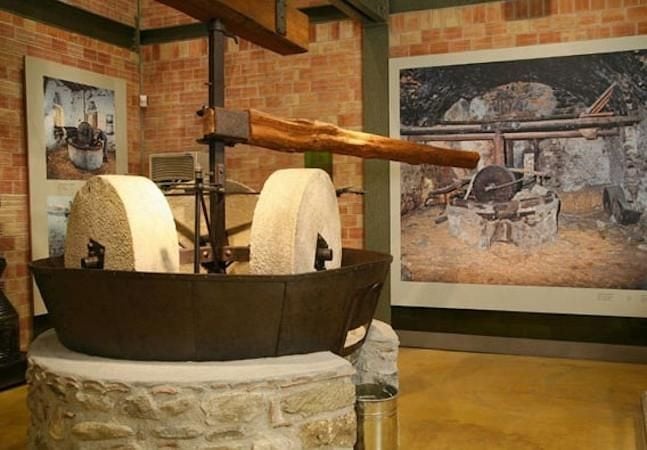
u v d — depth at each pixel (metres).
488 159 4.98
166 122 6.12
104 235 2.70
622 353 4.73
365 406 2.93
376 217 5.32
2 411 3.75
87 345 2.59
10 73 4.75
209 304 2.38
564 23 4.77
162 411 2.29
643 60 4.56
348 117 5.42
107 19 5.71
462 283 5.09
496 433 3.33
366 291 2.91
